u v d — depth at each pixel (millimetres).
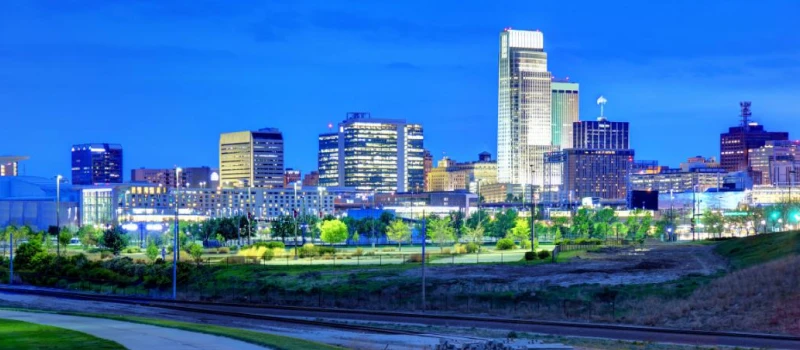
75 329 63688
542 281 121938
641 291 107125
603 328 83875
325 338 74125
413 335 77188
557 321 89062
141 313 96375
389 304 105312
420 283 122312
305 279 131750
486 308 99875
